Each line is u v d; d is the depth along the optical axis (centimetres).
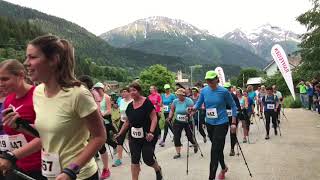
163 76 8838
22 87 367
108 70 9444
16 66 365
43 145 292
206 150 1156
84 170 303
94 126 284
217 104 734
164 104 1383
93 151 281
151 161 662
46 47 271
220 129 731
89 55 14962
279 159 991
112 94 1494
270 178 793
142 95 671
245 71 10031
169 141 1390
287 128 1706
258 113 2058
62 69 279
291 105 3369
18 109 363
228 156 1045
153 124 657
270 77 5097
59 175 270
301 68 3002
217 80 737
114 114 1330
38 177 372
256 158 1011
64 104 277
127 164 947
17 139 378
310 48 2730
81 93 278
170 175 838
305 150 1121
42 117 283
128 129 688
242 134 1515
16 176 366
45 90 289
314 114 2397
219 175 789
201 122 1320
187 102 1049
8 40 7912
